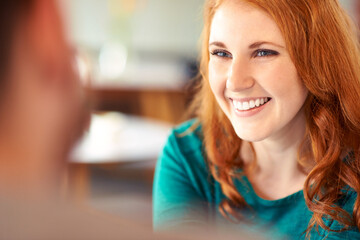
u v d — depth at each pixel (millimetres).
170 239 311
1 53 294
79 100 335
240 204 1223
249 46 1000
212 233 333
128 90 3955
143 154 2291
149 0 5434
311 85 1027
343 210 1083
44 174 311
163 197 1310
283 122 1055
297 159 1161
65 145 328
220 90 1089
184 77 3893
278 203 1171
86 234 294
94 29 5102
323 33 1018
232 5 1007
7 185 297
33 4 297
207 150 1276
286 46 994
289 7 980
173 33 5578
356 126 1094
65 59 314
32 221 293
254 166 1218
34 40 299
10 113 297
